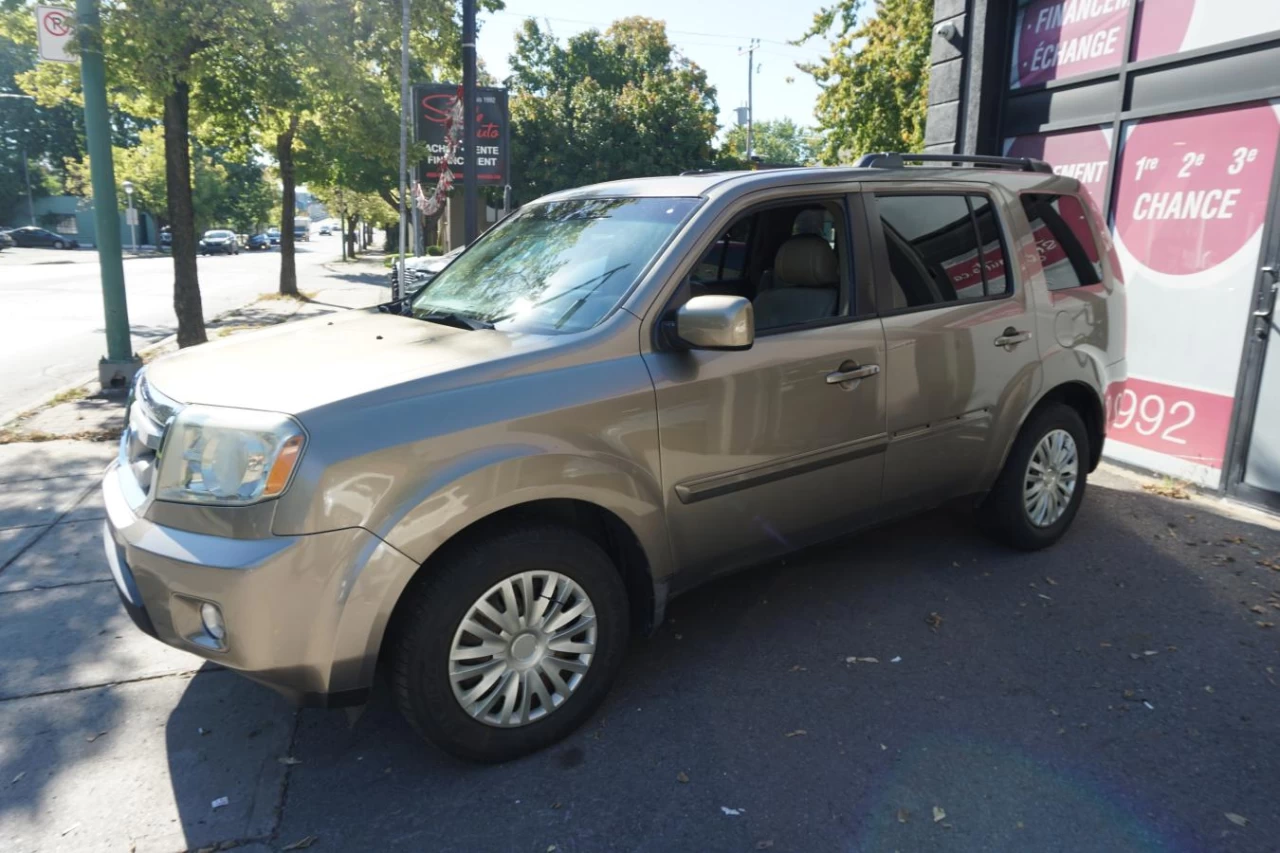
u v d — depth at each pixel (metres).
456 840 2.61
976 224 4.16
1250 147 5.37
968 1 7.55
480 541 2.79
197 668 3.63
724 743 3.05
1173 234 5.88
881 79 16.56
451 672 2.77
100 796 2.83
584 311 3.21
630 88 31.97
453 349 3.01
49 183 70.56
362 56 10.92
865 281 3.68
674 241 3.28
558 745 3.05
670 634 3.81
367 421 2.61
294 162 22.56
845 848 2.55
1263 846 2.53
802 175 3.61
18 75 10.61
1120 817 2.65
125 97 10.70
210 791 2.85
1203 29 5.62
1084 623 3.87
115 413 8.15
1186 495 5.59
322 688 2.61
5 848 2.59
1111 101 6.32
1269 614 3.94
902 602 4.07
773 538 3.55
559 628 2.98
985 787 2.80
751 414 3.32
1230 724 3.12
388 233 57.47
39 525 5.25
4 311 17.73
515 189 31.03
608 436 2.98
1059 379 4.41
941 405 3.93
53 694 3.43
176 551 2.58
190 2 8.65
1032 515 4.52
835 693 3.35
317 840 2.62
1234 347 5.51
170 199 10.37
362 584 2.55
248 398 2.69
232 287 26.58
